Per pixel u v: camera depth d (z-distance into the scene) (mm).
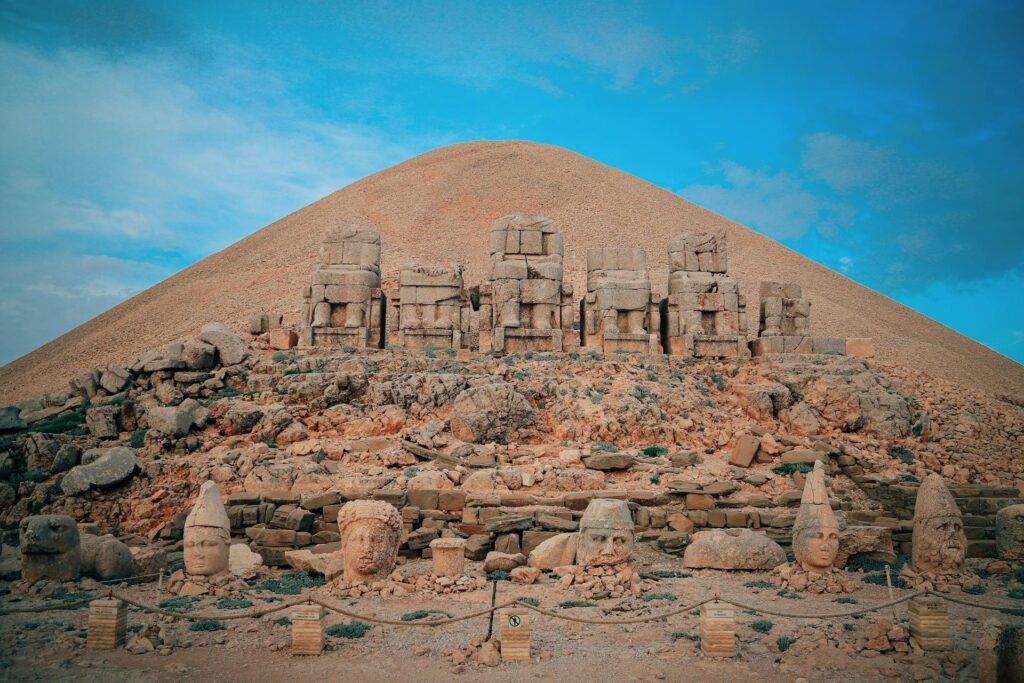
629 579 14688
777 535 17875
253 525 17812
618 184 78375
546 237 27500
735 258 66438
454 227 65875
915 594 11148
